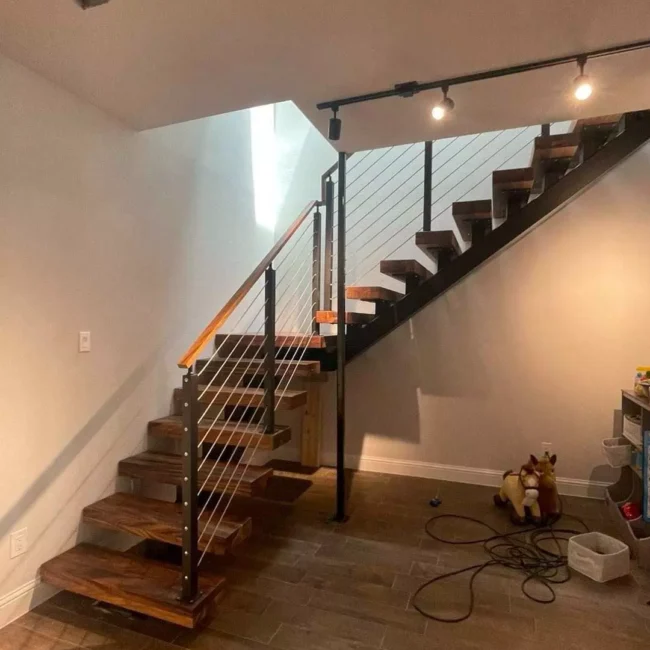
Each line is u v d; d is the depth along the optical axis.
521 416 3.51
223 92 2.23
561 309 3.38
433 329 3.70
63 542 2.26
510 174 2.76
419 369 3.75
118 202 2.57
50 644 1.86
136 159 2.70
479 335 3.58
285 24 1.70
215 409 3.24
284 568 2.39
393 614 2.03
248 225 3.89
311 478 3.73
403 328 3.78
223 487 2.38
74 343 2.31
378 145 2.88
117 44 1.83
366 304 3.99
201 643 1.86
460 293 3.62
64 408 2.27
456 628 1.94
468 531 2.81
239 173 3.76
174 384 3.07
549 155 2.78
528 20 1.66
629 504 2.77
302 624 1.97
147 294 2.81
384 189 3.95
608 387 3.30
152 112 2.45
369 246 3.98
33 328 2.10
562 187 3.20
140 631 1.93
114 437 2.58
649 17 1.64
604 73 2.01
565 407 3.40
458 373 3.65
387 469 3.86
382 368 3.85
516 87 2.13
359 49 1.85
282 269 4.20
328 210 3.47
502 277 3.51
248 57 1.92
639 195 3.20
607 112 2.41
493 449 3.58
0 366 1.96
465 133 2.70
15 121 1.99
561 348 3.39
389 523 2.92
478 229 3.29
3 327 1.97
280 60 1.94
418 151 3.86
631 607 2.08
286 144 4.28
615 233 3.25
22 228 2.04
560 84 2.11
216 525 2.20
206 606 1.91
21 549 2.05
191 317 3.22
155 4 1.59
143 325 2.79
